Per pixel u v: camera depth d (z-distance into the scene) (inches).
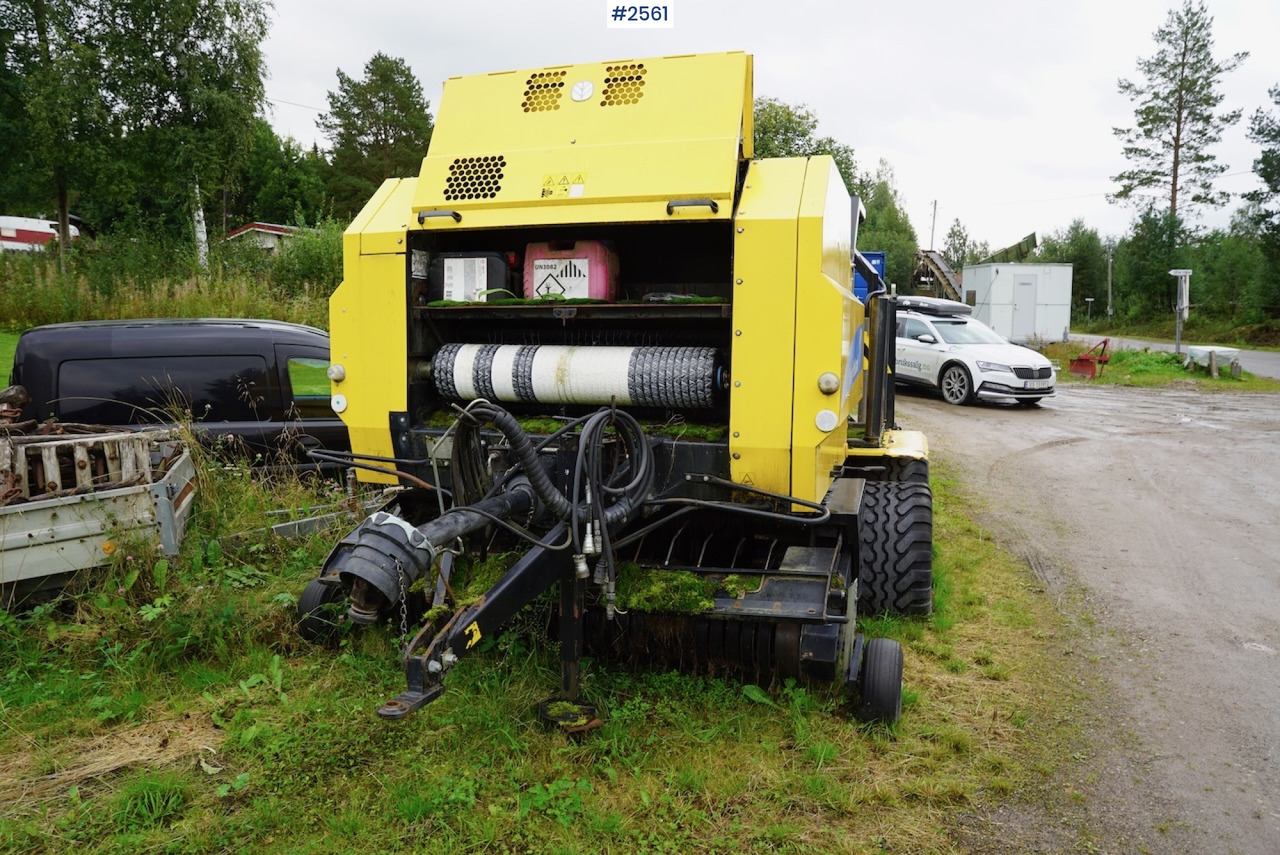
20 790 122.6
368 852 109.7
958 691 167.3
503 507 129.6
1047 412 591.8
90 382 244.4
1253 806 132.0
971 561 253.9
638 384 143.2
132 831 112.7
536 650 156.0
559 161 143.9
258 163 1903.3
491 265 152.4
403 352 152.7
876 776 132.9
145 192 1090.7
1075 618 212.2
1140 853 119.4
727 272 173.0
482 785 123.6
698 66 145.5
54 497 168.6
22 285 582.2
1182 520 310.8
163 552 178.4
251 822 114.5
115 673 154.2
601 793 123.8
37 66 863.7
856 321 167.9
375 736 135.1
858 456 209.9
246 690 146.8
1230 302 1841.8
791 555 154.6
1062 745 148.5
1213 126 1908.2
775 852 113.2
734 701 147.2
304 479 245.9
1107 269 2438.5
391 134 1872.5
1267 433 505.0
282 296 629.3
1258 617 215.0
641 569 146.0
